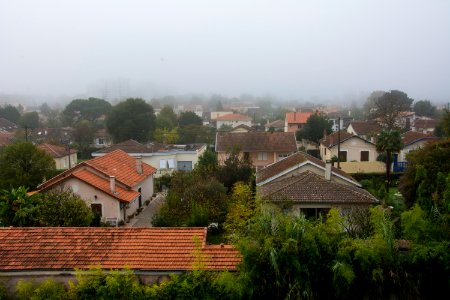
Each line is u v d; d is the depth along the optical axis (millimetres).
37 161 36031
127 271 13875
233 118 127125
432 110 116875
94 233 15906
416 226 14562
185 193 28094
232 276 13680
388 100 81625
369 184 38938
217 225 26000
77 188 28141
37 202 24609
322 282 14070
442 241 14273
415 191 24984
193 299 13586
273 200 23938
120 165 34375
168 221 26359
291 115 94938
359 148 52938
